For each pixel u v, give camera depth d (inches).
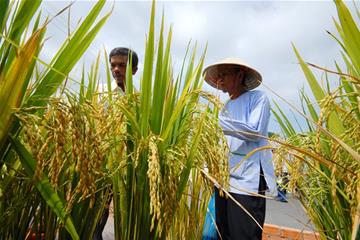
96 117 48.0
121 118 56.3
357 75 61.7
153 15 55.7
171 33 62.2
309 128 78.7
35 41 39.3
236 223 93.8
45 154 46.2
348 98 58.2
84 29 48.5
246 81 110.8
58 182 51.6
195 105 64.8
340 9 53.0
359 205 43.8
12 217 50.2
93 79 70.4
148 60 56.7
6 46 44.2
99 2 48.3
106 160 58.7
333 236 74.6
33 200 52.9
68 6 44.7
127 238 57.5
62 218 45.8
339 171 55.0
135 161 53.3
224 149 60.2
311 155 52.6
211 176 57.4
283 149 72.6
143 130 57.2
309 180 78.2
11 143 43.2
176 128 60.7
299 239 135.2
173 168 54.3
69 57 48.6
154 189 45.9
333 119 61.2
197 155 59.4
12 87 39.3
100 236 90.0
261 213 95.2
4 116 40.1
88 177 43.7
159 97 58.4
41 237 54.9
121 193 58.2
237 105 104.7
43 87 47.0
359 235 50.4
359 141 53.2
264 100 97.3
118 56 103.6
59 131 40.3
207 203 81.4
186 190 72.4
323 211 78.0
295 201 90.1
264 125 95.3
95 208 58.7
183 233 74.1
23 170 49.7
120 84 105.5
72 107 42.0
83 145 41.8
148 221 56.6
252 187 94.0
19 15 44.1
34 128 41.2
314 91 68.5
